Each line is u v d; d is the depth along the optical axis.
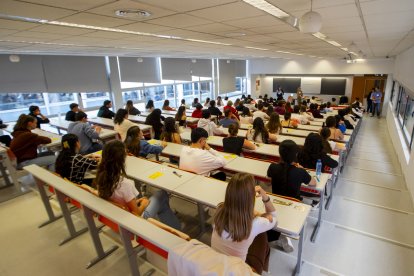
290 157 2.26
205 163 2.72
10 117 6.37
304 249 2.58
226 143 3.50
